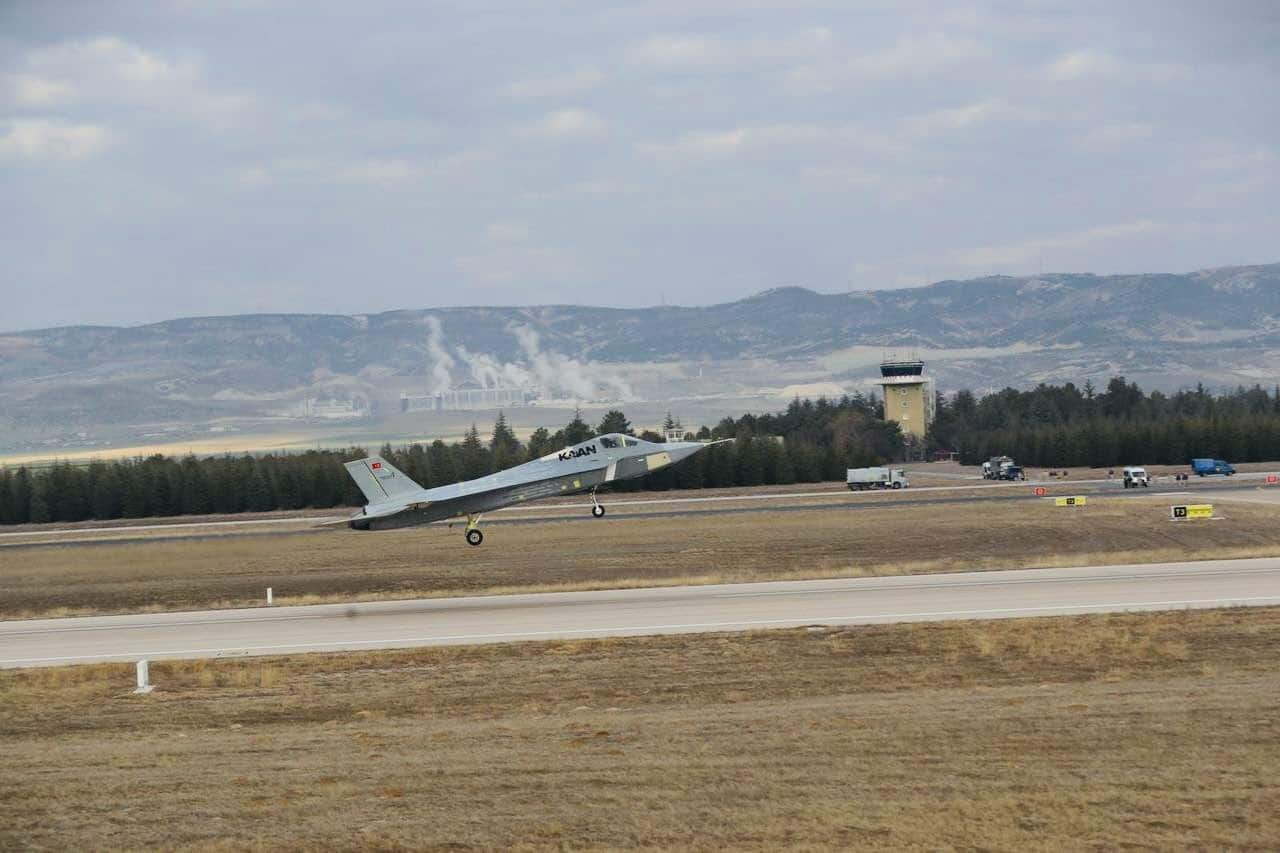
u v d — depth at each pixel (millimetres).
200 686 84062
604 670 82875
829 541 178750
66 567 179500
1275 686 67562
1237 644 82500
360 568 164125
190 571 169250
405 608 118062
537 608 112562
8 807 51938
